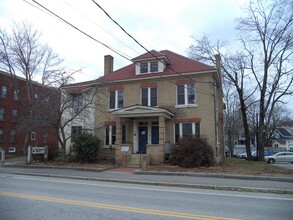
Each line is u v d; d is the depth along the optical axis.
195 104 21.78
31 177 14.48
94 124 24.42
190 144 18.30
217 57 28.88
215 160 20.50
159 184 12.21
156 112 20.28
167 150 20.66
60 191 9.83
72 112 21.92
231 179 13.34
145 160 19.44
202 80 21.88
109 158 23.45
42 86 22.22
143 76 23.62
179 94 22.59
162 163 19.48
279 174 14.46
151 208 7.27
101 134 24.12
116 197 8.81
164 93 22.88
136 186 11.60
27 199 8.22
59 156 23.73
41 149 22.00
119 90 24.66
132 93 23.98
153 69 23.88
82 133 22.64
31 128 21.69
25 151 30.75
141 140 22.97
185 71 22.33
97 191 9.99
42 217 6.19
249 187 10.89
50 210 6.86
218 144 23.14
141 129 23.14
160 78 23.08
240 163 23.45
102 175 14.94
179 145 18.89
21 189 10.19
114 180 13.24
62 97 21.31
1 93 38.84
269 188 10.65
